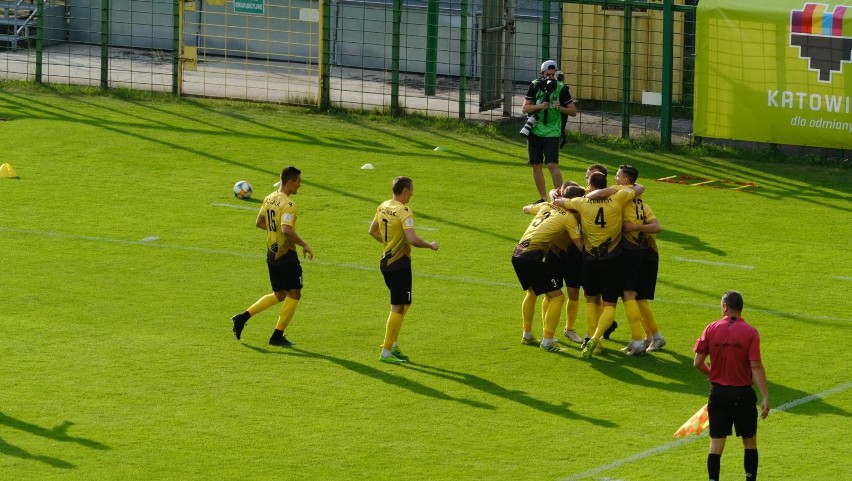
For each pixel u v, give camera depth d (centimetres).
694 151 6188
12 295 3819
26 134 5938
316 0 8131
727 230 4825
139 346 3412
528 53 7856
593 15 7069
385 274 3359
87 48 8431
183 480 2556
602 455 2753
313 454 2714
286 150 5878
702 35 6056
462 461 2698
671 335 3650
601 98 7094
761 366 2517
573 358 3459
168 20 8431
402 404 3048
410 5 8088
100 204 4884
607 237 3422
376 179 5416
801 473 2664
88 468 2600
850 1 5797
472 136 6378
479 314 3803
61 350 3353
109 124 6219
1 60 7744
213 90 7162
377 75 8056
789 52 5894
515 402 3088
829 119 5872
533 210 3591
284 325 3466
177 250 4347
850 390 3216
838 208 5234
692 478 2630
